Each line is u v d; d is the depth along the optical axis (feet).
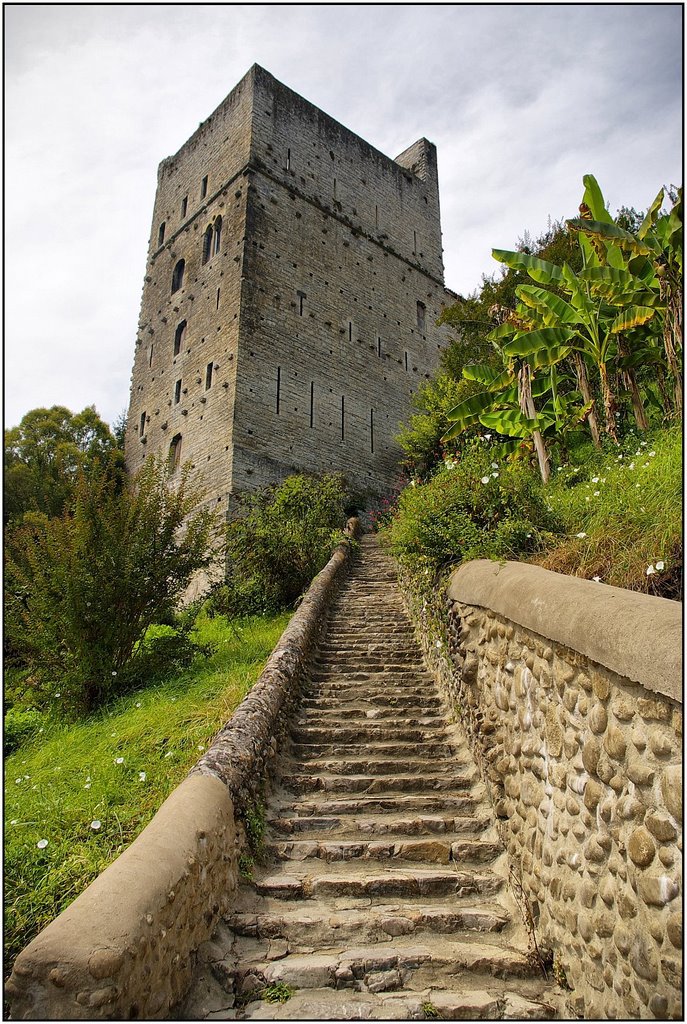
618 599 9.86
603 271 23.44
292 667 21.98
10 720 28.45
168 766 18.75
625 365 26.17
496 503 20.62
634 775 8.79
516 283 53.62
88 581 29.07
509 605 13.67
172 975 9.67
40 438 78.84
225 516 61.36
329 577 37.63
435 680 23.52
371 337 85.92
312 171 84.64
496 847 14.32
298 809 15.97
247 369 68.69
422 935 12.00
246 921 11.91
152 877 9.58
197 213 83.92
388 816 15.75
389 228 94.89
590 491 19.24
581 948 10.05
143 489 32.89
